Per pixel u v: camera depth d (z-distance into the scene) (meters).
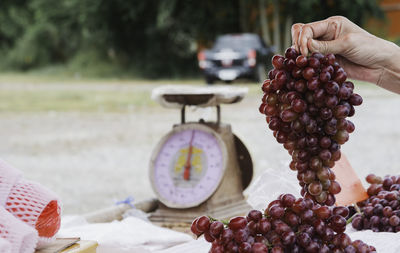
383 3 23.31
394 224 1.45
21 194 1.10
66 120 10.58
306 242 1.03
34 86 17.69
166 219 2.10
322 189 1.16
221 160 2.12
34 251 1.07
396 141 7.74
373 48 1.37
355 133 8.46
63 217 1.90
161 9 20.80
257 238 1.03
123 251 1.38
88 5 22.45
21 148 7.91
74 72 23.95
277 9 20.31
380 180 1.69
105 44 23.89
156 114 11.24
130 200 2.14
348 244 1.06
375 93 13.79
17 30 27.64
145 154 7.48
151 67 22.89
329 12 20.83
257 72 16.30
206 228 1.03
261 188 1.74
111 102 13.23
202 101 2.14
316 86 1.08
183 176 2.15
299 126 1.11
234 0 21.73
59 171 6.50
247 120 10.02
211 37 22.23
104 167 6.74
